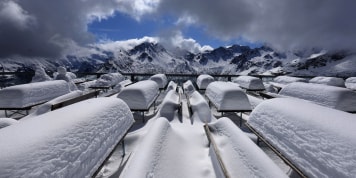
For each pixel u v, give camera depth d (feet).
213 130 21.89
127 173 12.93
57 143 10.09
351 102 25.48
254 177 12.98
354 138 10.44
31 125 10.86
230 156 16.26
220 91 31.48
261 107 19.13
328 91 27.09
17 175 7.89
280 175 11.67
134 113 35.06
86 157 11.60
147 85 33.76
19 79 57.31
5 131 10.09
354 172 9.55
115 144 15.30
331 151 10.97
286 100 17.85
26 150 8.73
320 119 12.94
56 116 12.44
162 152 16.74
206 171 16.89
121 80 66.18
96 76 73.20
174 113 30.86
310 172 11.63
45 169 8.88
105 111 15.71
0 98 28.50
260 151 14.48
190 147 20.98
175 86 57.21
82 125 12.36
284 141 14.53
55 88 36.11
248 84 50.98
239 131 18.30
